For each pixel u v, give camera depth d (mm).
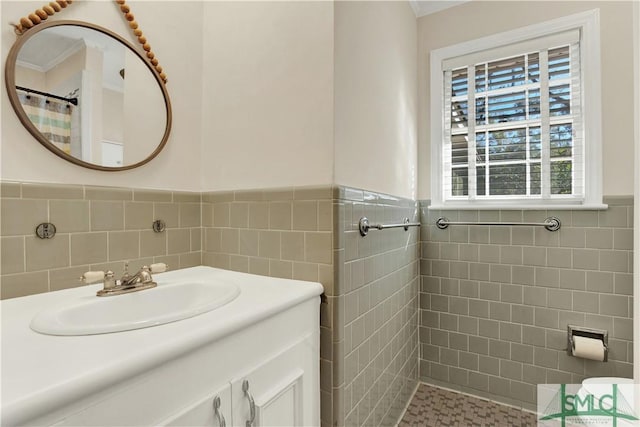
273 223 1173
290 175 1146
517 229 1763
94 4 1044
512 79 1811
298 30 1140
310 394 987
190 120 1357
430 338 1993
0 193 833
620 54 1557
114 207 1079
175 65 1297
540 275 1706
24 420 401
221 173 1338
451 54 1947
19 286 863
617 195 1549
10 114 862
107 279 912
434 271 1980
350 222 1133
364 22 1290
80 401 460
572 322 1635
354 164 1194
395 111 1619
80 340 584
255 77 1245
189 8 1361
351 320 1138
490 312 1827
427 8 1986
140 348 549
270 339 820
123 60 1118
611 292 1557
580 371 1620
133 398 525
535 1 1740
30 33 900
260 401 774
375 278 1348
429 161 2008
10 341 585
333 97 1062
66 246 958
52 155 942
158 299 973
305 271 1099
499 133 1847
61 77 962
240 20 1295
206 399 643
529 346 1732
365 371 1250
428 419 1655
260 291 949
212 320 688
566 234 1648
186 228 1324
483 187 1886
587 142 1615
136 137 1150
